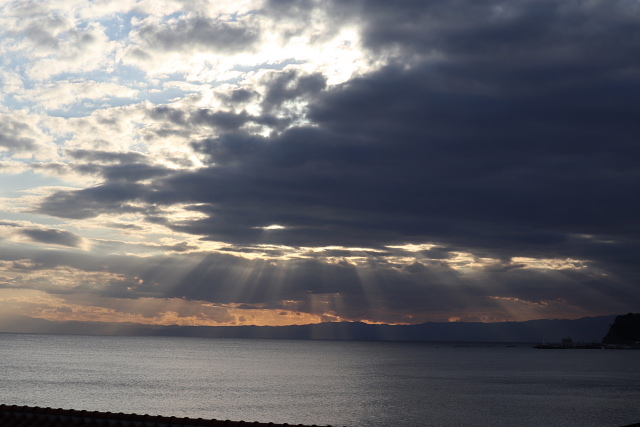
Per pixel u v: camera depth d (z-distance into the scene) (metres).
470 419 79.94
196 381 135.88
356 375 167.75
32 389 110.25
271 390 116.69
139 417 18.59
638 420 80.56
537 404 98.31
